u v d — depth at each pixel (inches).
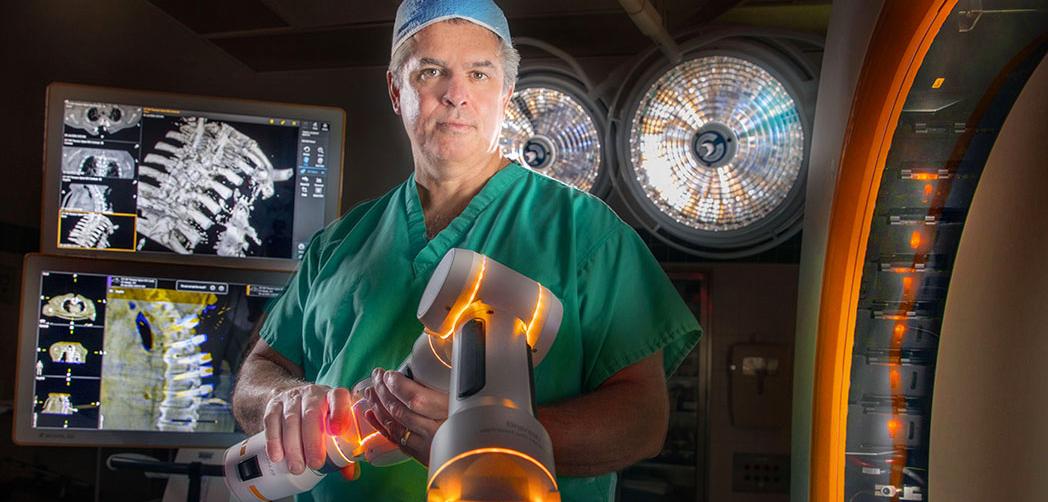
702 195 91.2
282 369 65.7
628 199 95.7
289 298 69.9
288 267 112.5
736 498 111.0
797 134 88.9
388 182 124.0
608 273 58.3
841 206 61.4
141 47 130.4
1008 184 62.0
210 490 122.5
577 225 59.7
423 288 60.6
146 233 111.9
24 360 110.0
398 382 40.2
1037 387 65.9
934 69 56.6
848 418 65.2
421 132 58.9
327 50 121.3
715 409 112.0
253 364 66.5
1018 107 60.1
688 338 58.6
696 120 90.7
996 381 65.6
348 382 60.1
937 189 61.6
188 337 112.4
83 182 111.4
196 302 112.4
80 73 133.2
